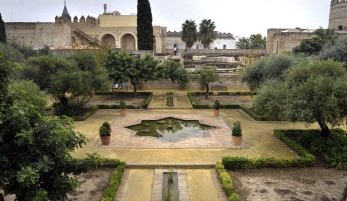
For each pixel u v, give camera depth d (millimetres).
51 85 18359
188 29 53656
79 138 6883
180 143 14344
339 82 11500
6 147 5383
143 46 42594
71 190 6242
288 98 12414
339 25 47906
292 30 51094
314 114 11766
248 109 21891
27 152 5449
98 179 10281
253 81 23516
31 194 5309
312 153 12742
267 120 19344
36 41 46062
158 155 12750
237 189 9539
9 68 5469
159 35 54719
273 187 9656
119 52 27875
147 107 23359
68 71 19656
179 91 33562
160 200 8922
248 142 14789
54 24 45938
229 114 21594
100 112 22094
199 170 11375
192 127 18125
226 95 30484
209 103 25734
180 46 63688
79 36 49062
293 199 8836
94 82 21281
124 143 14336
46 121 5613
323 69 13273
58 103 20844
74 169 6730
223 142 14562
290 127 17797
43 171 5625
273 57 22594
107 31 51188
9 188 5414
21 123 5297
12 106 5211
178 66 30078
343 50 25406
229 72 37562
